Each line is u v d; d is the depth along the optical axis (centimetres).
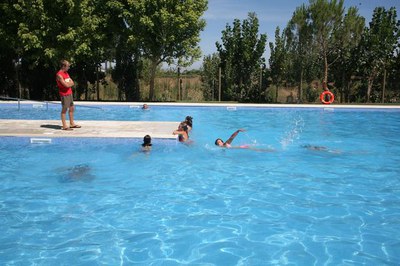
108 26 2256
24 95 2408
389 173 783
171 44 2222
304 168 820
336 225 515
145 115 1723
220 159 890
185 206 586
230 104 1989
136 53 2408
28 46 1988
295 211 566
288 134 1256
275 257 427
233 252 439
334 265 410
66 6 2050
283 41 2395
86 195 635
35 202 601
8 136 1002
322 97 2197
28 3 1989
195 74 2514
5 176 737
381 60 2297
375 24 2316
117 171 778
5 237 476
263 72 2425
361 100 2402
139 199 617
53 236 480
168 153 932
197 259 422
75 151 935
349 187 686
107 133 1036
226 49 2438
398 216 548
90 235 483
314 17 2258
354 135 1253
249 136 1209
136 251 440
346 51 2366
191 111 1875
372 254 434
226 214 554
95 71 2397
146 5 2098
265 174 769
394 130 1362
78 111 1839
